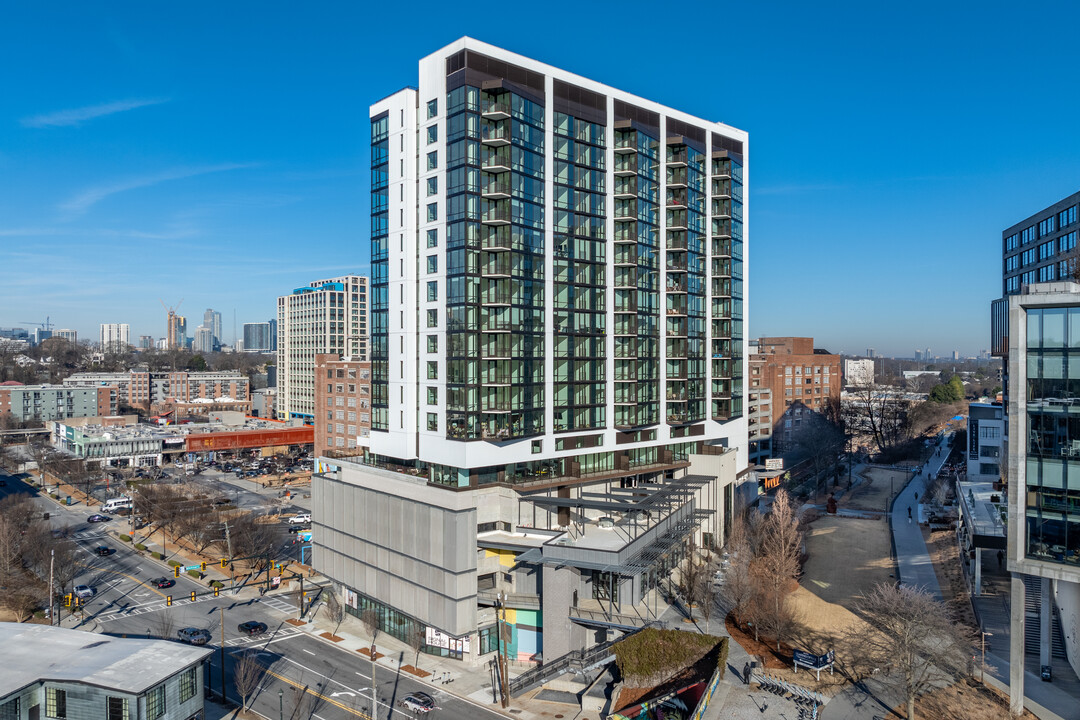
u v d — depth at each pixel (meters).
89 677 49.38
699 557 81.56
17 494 123.69
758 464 137.38
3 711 47.22
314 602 79.94
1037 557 48.31
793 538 75.94
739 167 94.44
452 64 65.94
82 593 80.06
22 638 57.03
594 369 75.00
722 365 91.06
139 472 153.38
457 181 65.62
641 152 79.50
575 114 73.00
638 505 65.12
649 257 81.19
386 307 75.00
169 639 67.94
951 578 75.25
